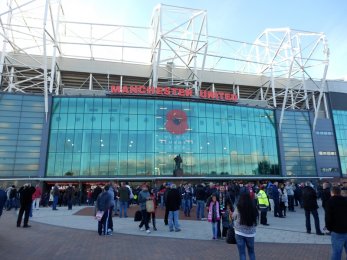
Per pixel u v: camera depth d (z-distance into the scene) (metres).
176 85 58.50
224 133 55.50
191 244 12.23
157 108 52.97
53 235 13.91
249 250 7.68
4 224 17.33
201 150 53.12
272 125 61.66
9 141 48.62
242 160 55.81
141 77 63.09
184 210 23.08
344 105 74.00
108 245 11.89
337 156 68.56
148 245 11.98
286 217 21.34
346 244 7.75
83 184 48.28
